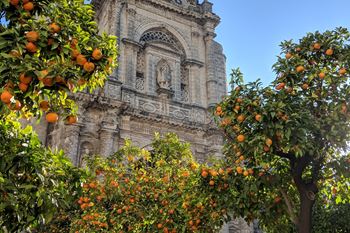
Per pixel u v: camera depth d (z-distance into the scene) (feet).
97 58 24.99
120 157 61.26
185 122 110.01
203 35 133.80
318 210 60.34
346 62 35.86
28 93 20.88
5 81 20.16
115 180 55.42
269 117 32.60
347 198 42.32
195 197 44.32
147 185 55.42
